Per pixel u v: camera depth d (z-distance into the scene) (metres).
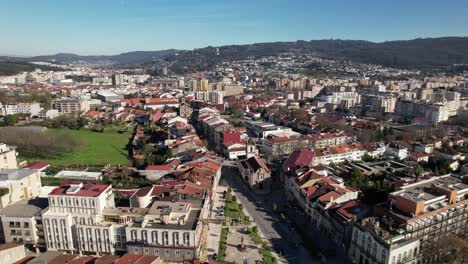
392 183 194.50
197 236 134.88
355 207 156.38
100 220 145.38
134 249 136.50
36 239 147.88
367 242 133.75
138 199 163.12
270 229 167.75
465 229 149.88
